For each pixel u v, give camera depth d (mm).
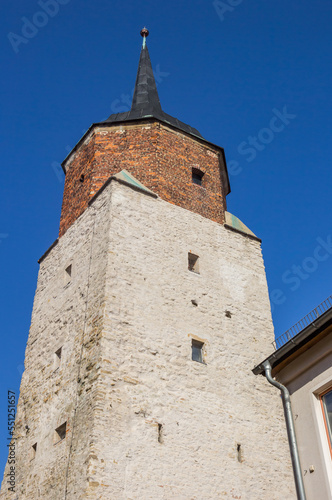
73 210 20547
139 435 14312
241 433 16125
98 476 13180
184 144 21578
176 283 17812
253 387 17344
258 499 15203
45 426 16047
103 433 13844
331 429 12094
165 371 15820
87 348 15766
